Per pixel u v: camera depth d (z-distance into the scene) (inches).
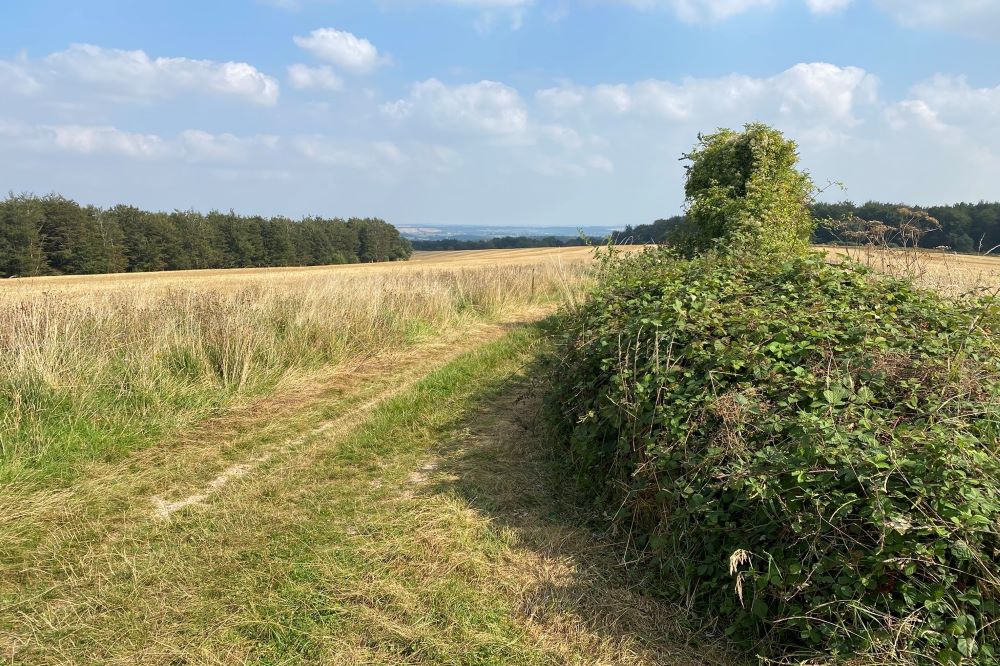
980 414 117.3
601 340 174.9
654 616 115.5
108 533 151.3
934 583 92.1
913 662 88.3
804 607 100.8
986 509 92.5
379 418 238.4
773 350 143.0
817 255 213.9
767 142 339.3
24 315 261.1
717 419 130.3
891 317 157.6
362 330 366.9
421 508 160.4
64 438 197.3
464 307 511.5
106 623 116.0
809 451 109.2
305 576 129.7
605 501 153.4
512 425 227.6
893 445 106.3
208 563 135.8
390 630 111.7
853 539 98.7
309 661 105.3
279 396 269.9
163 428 221.0
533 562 134.1
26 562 136.9
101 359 243.8
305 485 178.5
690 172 380.8
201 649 108.3
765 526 108.7
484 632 111.7
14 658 107.2
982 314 156.7
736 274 200.4
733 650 106.4
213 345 288.0
